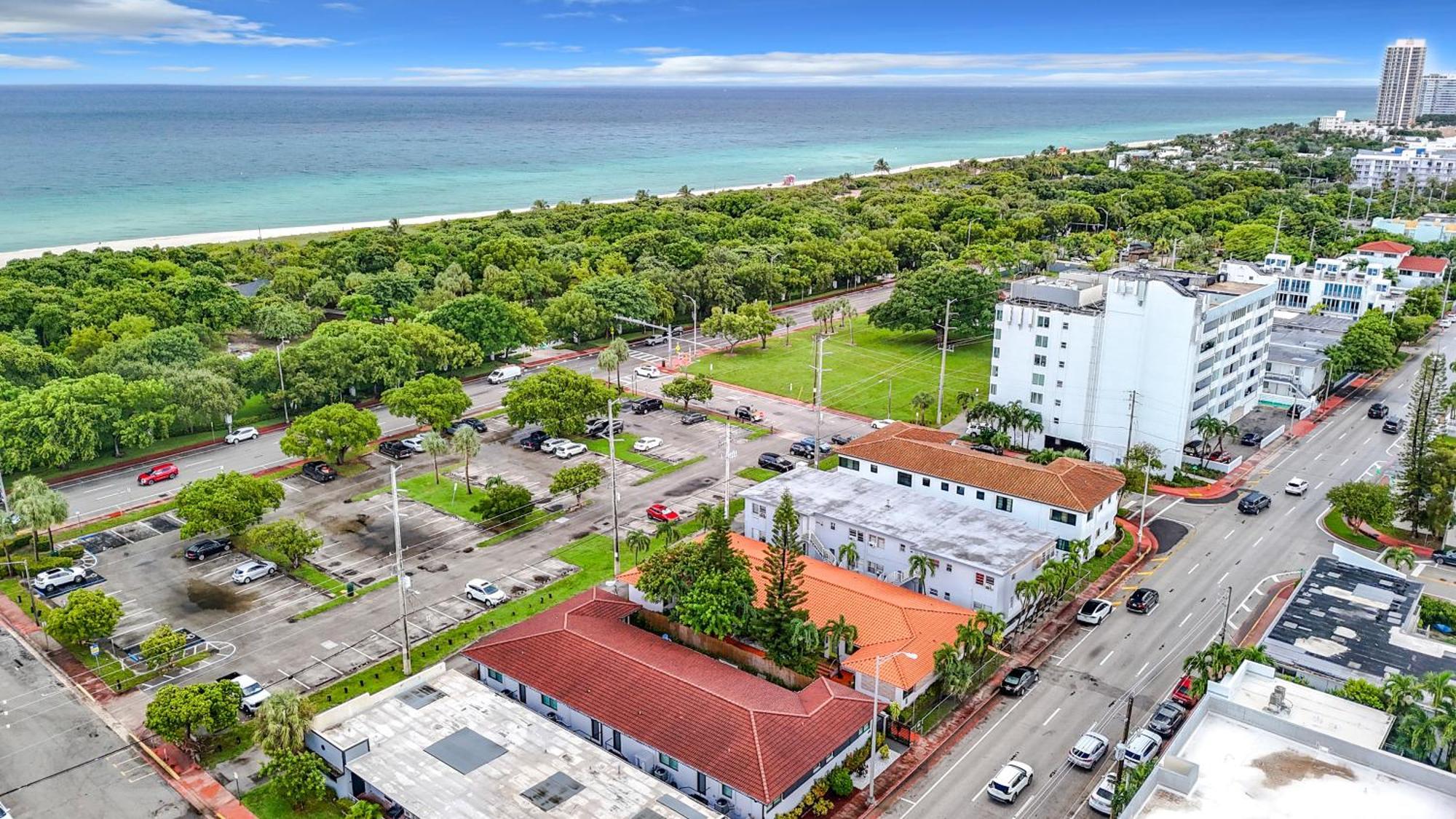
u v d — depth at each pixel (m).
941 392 148.75
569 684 76.50
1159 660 87.88
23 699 81.19
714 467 133.38
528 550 108.50
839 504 106.44
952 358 186.50
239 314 197.00
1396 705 69.00
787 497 81.12
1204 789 56.84
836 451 121.75
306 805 68.56
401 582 82.00
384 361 156.75
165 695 73.25
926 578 95.44
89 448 125.94
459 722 72.69
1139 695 82.38
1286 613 85.62
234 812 67.94
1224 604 97.94
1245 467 135.50
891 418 153.38
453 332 170.88
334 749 68.50
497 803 63.53
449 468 133.00
